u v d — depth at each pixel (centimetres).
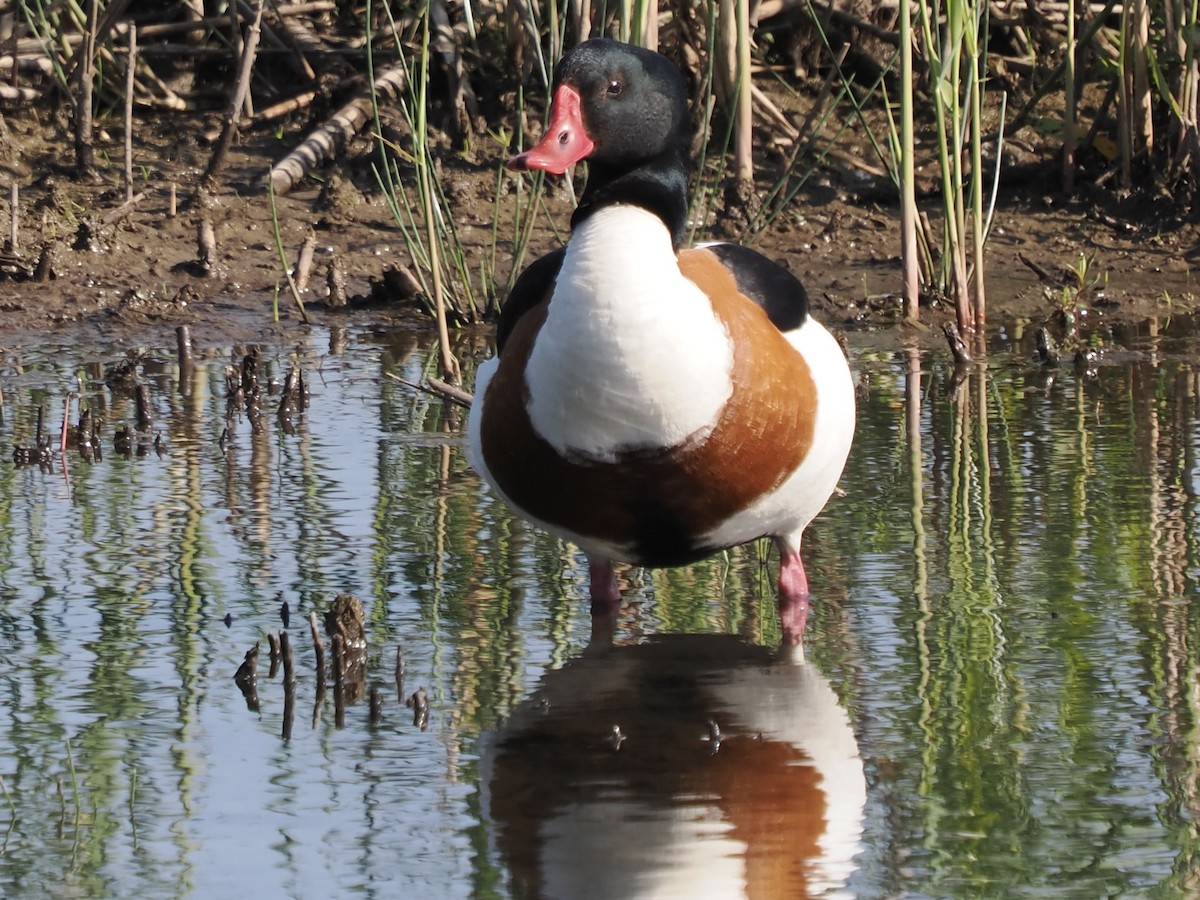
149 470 1183
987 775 731
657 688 830
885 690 822
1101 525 1045
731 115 1547
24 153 1845
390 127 1841
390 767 744
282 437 1264
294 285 1614
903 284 1560
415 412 1330
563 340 834
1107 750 752
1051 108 1891
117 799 715
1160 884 640
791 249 1702
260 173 1823
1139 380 1377
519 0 1684
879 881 645
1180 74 1758
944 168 1507
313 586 966
